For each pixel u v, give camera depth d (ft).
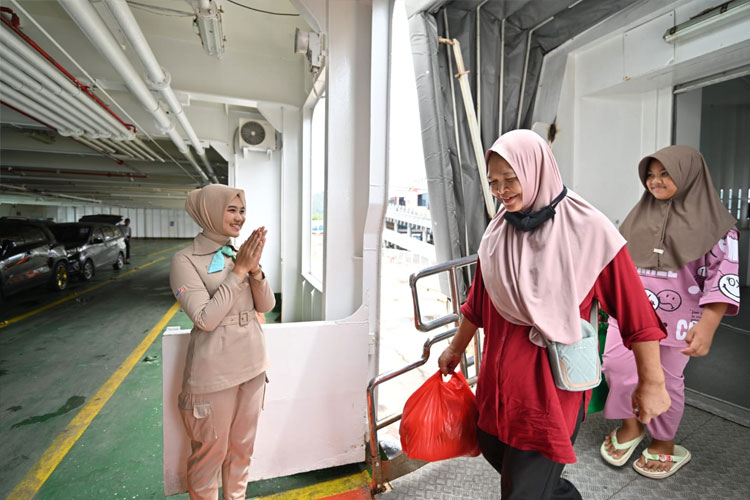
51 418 8.55
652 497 5.41
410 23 7.72
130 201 65.26
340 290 6.77
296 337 5.95
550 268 3.15
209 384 4.46
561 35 8.52
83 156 26.23
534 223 3.20
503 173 3.22
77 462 6.99
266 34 12.53
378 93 6.23
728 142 12.20
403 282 25.48
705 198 5.32
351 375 6.32
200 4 7.99
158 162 27.68
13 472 6.73
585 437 6.88
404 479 5.98
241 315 4.79
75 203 66.54
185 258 4.63
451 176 8.12
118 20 6.82
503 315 3.47
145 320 16.76
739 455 6.21
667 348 5.60
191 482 4.78
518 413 3.36
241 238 18.49
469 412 4.44
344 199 6.69
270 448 5.96
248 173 18.43
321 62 9.38
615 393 5.83
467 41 7.99
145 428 8.15
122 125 14.16
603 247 3.18
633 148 9.73
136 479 6.52
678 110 8.89
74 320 16.76
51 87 9.60
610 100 9.56
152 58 8.67
